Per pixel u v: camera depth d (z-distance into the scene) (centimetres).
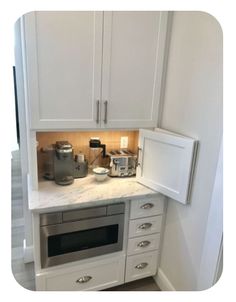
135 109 189
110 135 229
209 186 155
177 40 176
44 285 174
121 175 215
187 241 178
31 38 149
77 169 207
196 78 160
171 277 199
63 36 155
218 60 141
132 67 179
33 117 163
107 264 193
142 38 175
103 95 175
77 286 187
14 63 186
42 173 208
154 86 190
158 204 197
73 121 172
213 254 148
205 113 155
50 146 203
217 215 144
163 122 199
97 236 185
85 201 170
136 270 207
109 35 165
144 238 201
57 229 167
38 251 167
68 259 177
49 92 162
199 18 154
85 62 165
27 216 221
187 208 176
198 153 162
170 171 180
